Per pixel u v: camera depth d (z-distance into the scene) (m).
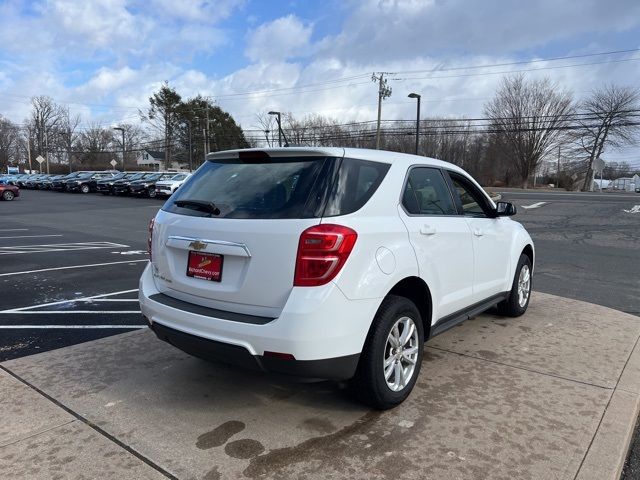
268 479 2.52
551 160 67.69
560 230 15.36
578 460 2.69
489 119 57.72
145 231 15.00
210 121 74.00
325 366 2.77
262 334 2.74
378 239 3.02
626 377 3.79
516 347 4.47
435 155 69.94
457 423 3.09
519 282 5.32
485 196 4.68
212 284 3.06
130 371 3.87
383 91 43.56
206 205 3.18
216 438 2.91
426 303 3.60
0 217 20.19
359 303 2.86
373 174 3.26
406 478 2.54
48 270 8.30
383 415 3.19
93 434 2.94
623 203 25.33
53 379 3.70
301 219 2.80
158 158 100.38
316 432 2.98
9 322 5.26
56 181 42.03
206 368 3.93
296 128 64.12
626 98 57.41
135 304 6.03
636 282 7.79
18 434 2.93
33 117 90.06
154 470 2.59
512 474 2.57
